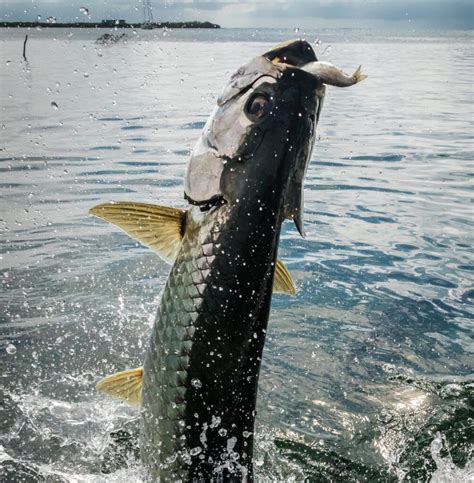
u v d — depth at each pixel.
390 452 1.73
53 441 1.71
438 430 1.80
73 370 2.00
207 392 1.21
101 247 2.90
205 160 1.19
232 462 1.25
